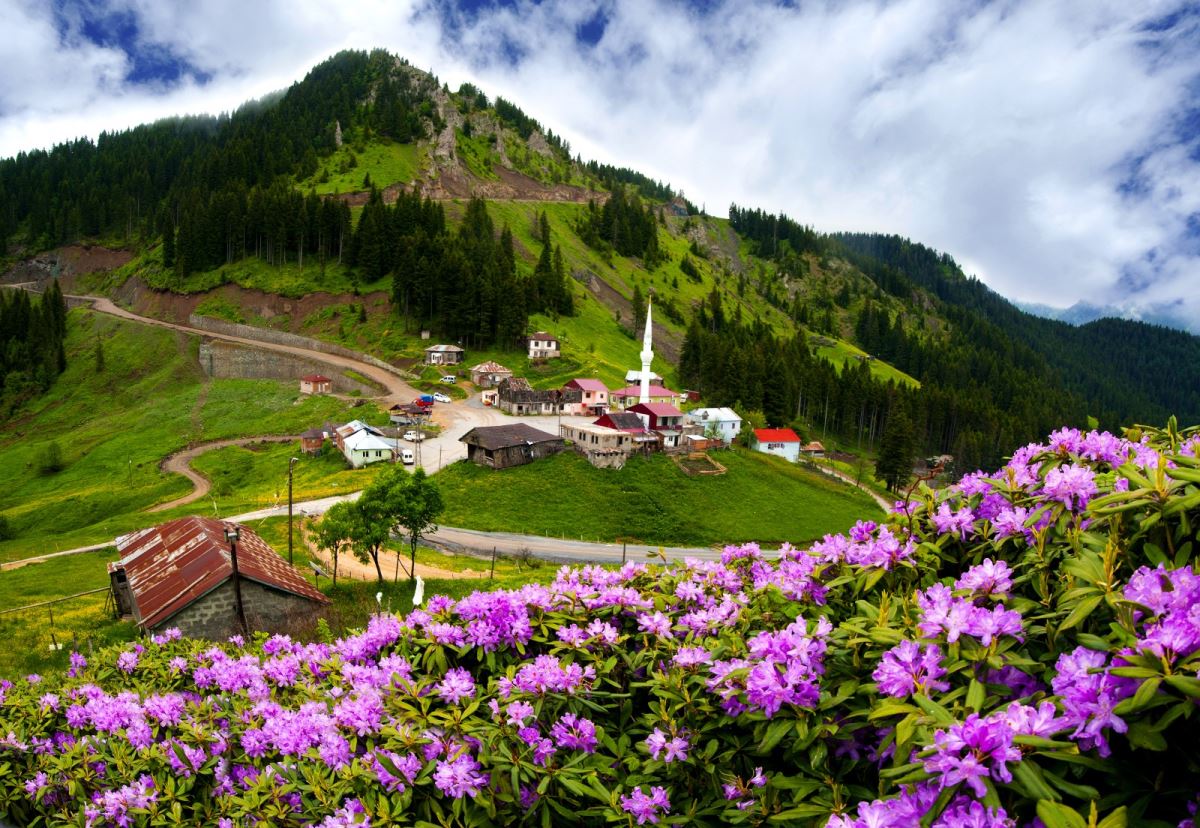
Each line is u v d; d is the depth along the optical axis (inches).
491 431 2714.1
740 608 231.0
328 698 277.9
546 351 4478.3
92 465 3351.4
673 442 2992.1
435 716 204.5
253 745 275.3
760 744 173.8
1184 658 116.2
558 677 200.8
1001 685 143.8
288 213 5506.9
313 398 3875.5
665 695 196.4
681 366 5393.7
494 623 235.5
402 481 1624.0
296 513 2206.0
